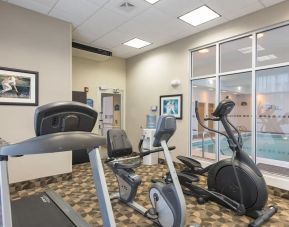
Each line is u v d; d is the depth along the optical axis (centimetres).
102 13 383
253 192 258
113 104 659
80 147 99
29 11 368
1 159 98
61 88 405
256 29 375
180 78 513
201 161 464
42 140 90
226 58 432
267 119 373
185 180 323
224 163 293
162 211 225
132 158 280
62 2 346
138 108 633
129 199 288
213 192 296
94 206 292
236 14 386
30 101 366
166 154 212
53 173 390
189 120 495
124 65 680
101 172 117
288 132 349
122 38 507
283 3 341
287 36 347
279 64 353
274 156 365
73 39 512
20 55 358
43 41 384
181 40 509
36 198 238
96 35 488
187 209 285
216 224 248
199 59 482
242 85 406
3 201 96
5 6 344
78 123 105
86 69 595
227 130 287
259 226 241
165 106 548
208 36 452
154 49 582
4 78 341
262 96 379
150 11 376
